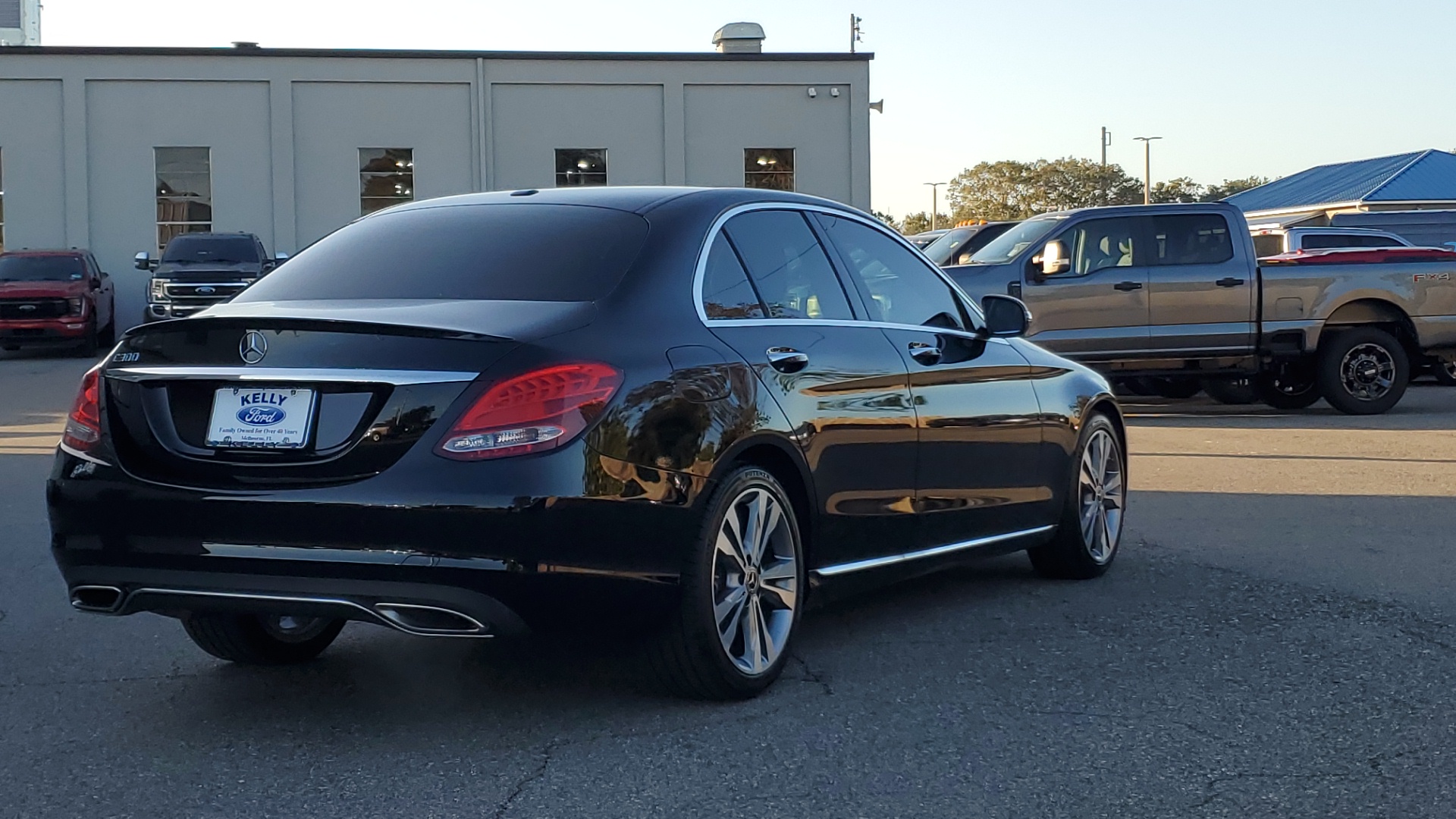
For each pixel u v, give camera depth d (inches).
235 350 154.7
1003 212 3828.7
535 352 150.8
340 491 146.9
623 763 149.9
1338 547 273.1
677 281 171.0
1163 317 524.4
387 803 139.2
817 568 184.2
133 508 154.7
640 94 1272.1
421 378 148.0
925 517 204.4
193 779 147.1
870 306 202.2
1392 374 549.3
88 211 1219.2
